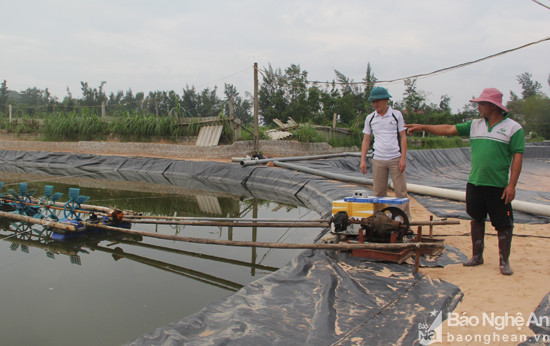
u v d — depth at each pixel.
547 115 40.22
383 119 4.87
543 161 22.81
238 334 2.75
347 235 4.43
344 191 8.73
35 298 4.14
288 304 3.22
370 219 4.20
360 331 2.71
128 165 16.31
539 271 3.63
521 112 41.41
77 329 3.46
